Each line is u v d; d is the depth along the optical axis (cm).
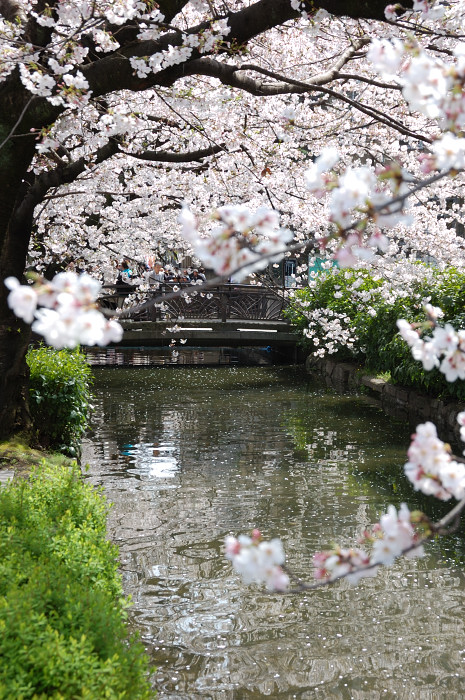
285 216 1334
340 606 684
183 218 239
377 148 1302
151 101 1159
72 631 363
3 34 721
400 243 1544
